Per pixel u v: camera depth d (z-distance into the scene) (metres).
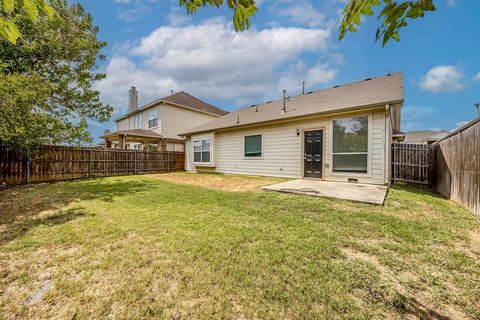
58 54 7.70
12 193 5.99
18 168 8.20
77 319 1.50
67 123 7.57
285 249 2.40
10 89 5.11
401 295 1.70
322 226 3.10
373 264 2.12
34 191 6.27
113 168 11.57
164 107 17.30
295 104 10.07
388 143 6.38
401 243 2.57
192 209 4.07
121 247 2.50
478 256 2.28
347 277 1.90
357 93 8.20
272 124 9.27
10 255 2.36
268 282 1.83
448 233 2.84
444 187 5.44
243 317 1.49
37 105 6.47
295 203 4.37
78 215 3.76
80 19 8.23
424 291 1.75
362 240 2.64
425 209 3.96
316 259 2.20
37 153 8.61
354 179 7.00
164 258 2.24
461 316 1.51
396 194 5.16
